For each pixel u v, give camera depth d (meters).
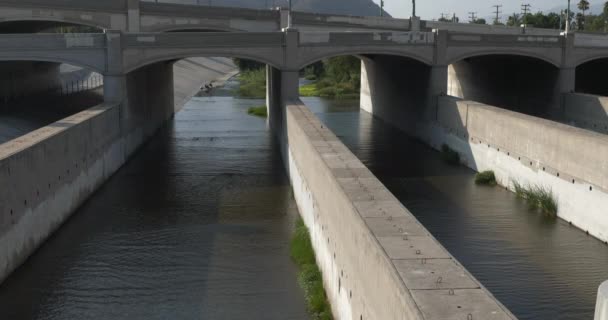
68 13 48.38
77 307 21.86
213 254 26.44
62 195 30.14
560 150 31.12
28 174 25.70
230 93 91.38
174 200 34.44
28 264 25.39
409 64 55.03
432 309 11.80
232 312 21.25
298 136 33.28
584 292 22.72
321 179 24.34
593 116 46.75
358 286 16.84
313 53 45.81
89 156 34.88
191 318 20.92
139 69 48.41
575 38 51.38
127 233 29.08
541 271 24.64
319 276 23.47
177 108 74.38
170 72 66.19
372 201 19.08
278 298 22.22
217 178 39.44
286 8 56.19
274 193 35.81
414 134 54.62
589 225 28.94
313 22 57.16
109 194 35.72
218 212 32.25
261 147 49.53
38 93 56.97
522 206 33.19
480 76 64.38
